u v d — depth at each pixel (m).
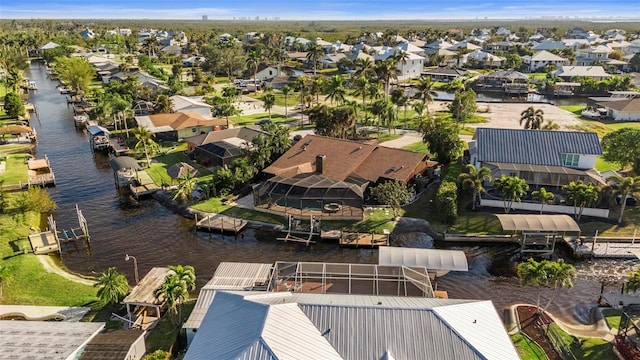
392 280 40.41
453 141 71.44
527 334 36.00
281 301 30.69
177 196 62.06
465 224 54.94
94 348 30.55
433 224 55.56
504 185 54.78
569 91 144.38
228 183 64.88
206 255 50.56
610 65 185.50
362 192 58.53
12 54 195.00
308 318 28.64
